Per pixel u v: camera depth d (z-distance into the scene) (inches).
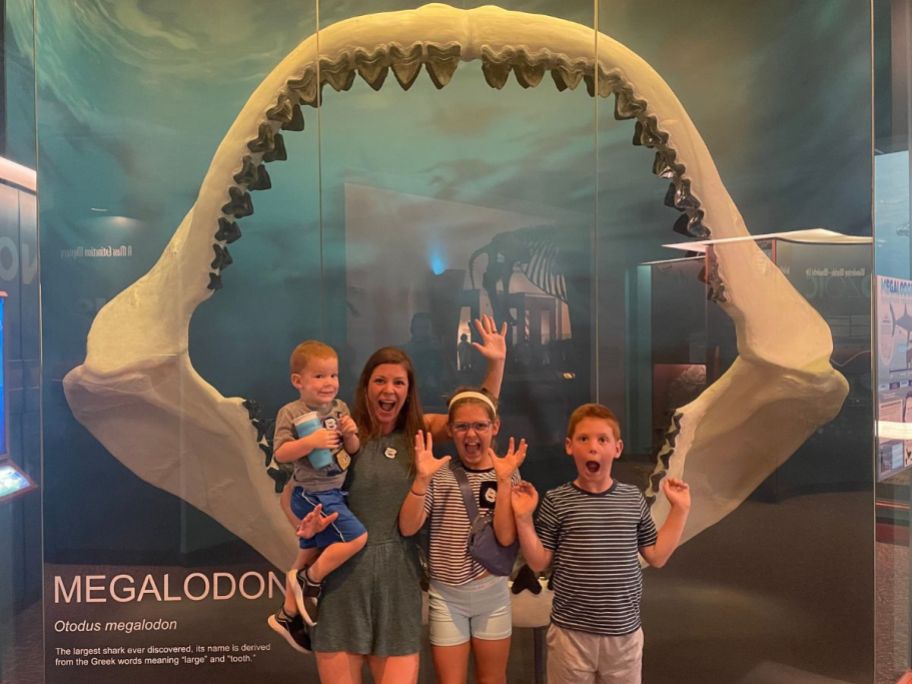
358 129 113.0
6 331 97.5
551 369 110.7
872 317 91.5
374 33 86.4
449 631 70.8
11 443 97.6
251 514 91.0
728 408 92.0
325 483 66.4
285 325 115.1
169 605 93.4
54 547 93.0
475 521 70.4
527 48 88.0
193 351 112.5
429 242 113.2
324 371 66.6
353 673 68.2
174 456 91.0
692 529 93.3
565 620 67.4
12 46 98.0
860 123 92.6
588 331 111.0
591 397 109.5
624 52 87.7
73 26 93.7
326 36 86.0
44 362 92.4
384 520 68.5
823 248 93.8
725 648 96.3
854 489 92.0
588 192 113.0
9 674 95.7
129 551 93.0
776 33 95.3
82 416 90.4
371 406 71.0
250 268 115.3
